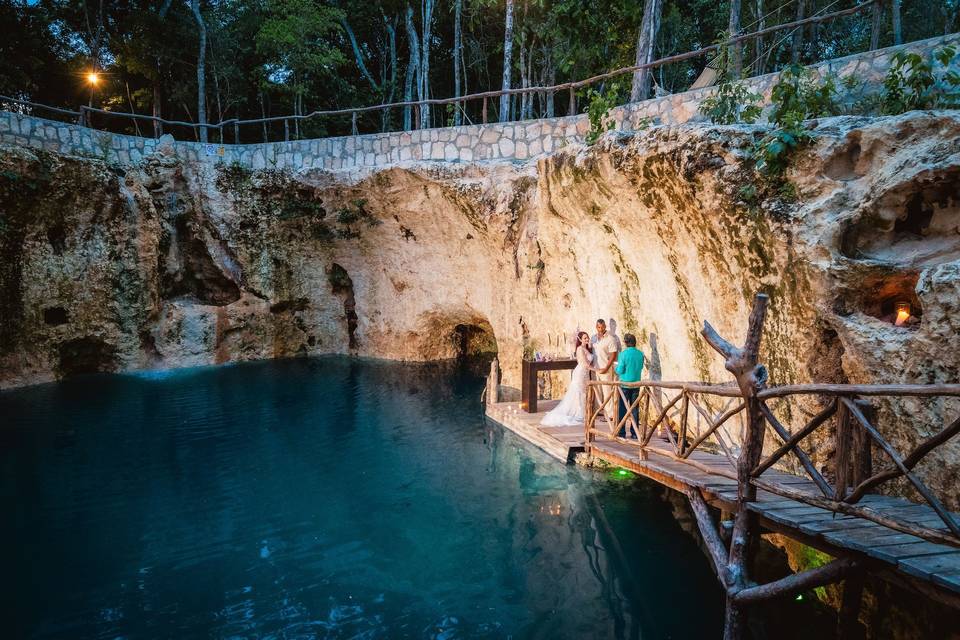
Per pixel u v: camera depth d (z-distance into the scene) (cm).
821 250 480
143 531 588
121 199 1286
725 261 584
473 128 1205
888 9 1462
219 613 452
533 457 803
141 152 1347
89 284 1262
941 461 392
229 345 1468
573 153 792
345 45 2202
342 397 1127
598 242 864
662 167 614
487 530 596
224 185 1425
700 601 474
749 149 545
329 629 432
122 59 1636
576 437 795
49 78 1736
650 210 670
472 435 903
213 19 1761
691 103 826
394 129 2183
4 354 1163
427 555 545
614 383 664
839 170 503
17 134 1150
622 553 552
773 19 1455
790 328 518
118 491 685
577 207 842
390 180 1312
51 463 771
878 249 478
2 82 1521
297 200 1473
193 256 1459
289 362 1482
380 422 969
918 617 383
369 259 1504
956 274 388
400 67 2277
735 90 724
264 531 590
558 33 1334
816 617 450
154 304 1362
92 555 540
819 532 340
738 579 383
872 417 448
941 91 552
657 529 600
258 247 1476
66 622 440
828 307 479
